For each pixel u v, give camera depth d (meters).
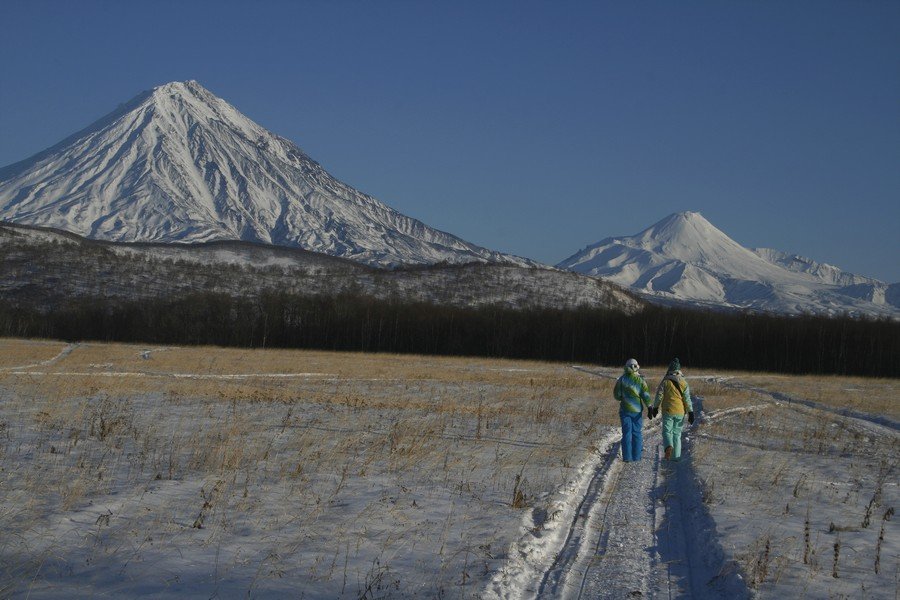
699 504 11.02
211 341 100.25
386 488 11.34
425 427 18.20
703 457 15.42
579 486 12.25
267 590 6.94
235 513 9.68
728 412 26.66
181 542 8.39
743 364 93.12
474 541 8.63
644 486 12.62
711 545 8.85
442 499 10.73
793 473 14.02
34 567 7.43
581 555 8.58
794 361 89.50
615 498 11.63
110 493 10.58
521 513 9.98
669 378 15.64
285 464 13.01
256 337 101.19
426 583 7.20
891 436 22.25
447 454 14.34
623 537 9.38
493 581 7.28
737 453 16.36
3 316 101.94
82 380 30.64
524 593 7.27
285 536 8.71
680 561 8.45
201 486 11.16
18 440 14.74
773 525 9.82
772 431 20.81
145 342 99.25
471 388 34.25
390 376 42.53
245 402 23.72
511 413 22.73
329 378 40.19
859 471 14.56
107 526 8.93
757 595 7.12
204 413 20.17
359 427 18.08
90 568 7.49
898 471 14.78
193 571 7.44
